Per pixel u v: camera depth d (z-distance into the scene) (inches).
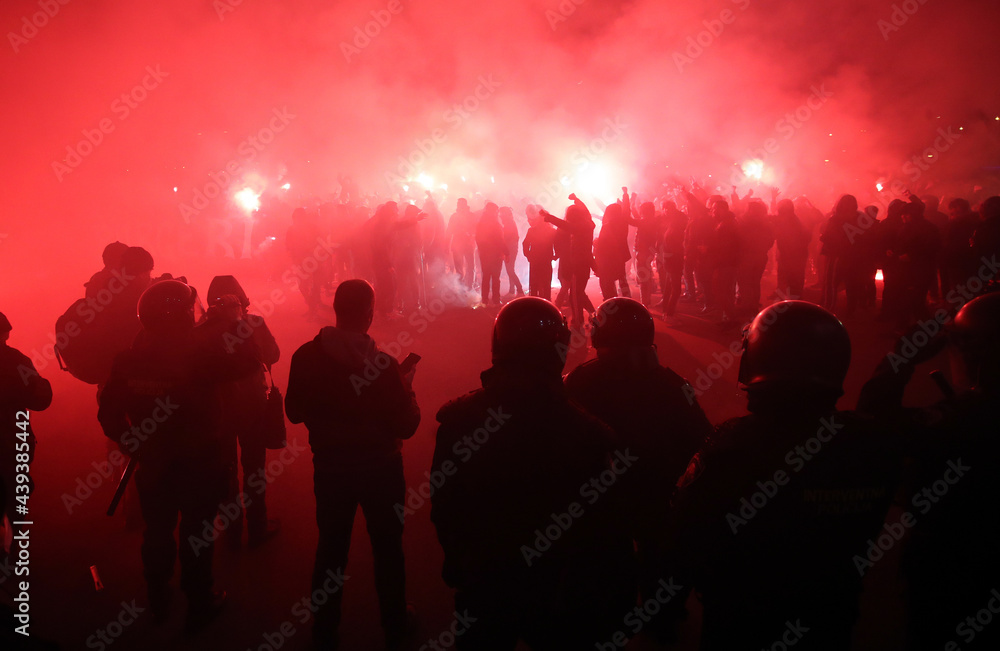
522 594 71.4
